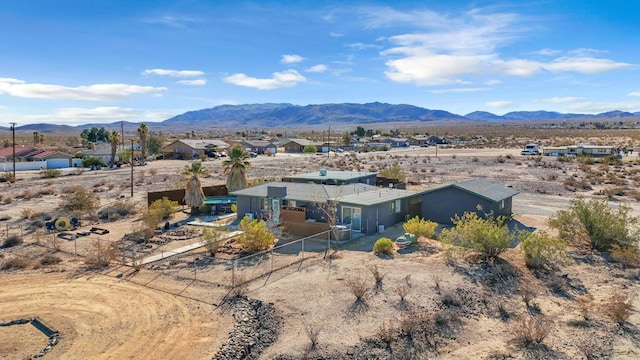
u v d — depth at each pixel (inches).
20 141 7170.3
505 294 855.7
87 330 730.2
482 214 1382.9
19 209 1785.2
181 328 734.5
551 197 2031.3
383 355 649.0
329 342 673.6
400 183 2105.1
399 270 957.2
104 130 6939.0
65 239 1305.4
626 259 1018.1
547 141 6825.8
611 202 1862.7
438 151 5310.0
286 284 896.9
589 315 773.9
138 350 665.0
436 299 811.4
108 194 2183.8
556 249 1000.9
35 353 660.7
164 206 1599.4
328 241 1177.4
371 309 774.5
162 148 4793.3
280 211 1403.8
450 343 686.5
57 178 2842.0
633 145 5447.8
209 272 988.6
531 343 684.7
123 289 906.7
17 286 933.2
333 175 1859.0
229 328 732.7
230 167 1812.3
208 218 1578.5
